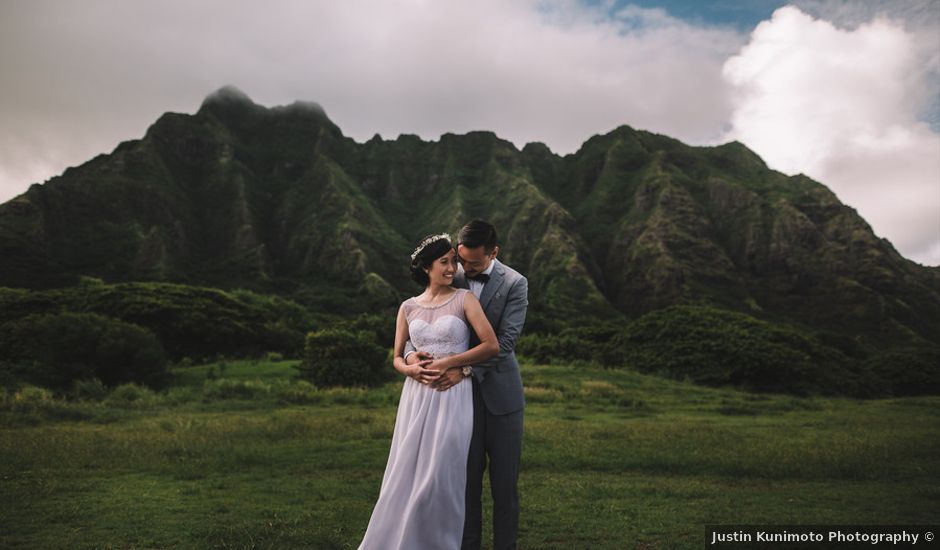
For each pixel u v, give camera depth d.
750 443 12.21
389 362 35.53
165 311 53.78
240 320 58.97
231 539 4.98
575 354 47.78
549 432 13.56
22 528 5.43
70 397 25.19
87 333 29.70
